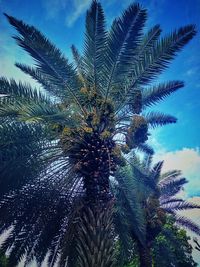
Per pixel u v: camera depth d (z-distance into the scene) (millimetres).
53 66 10438
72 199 12570
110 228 9188
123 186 13172
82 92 10961
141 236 13125
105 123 10898
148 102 12672
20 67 12641
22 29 9742
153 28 11734
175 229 26984
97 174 10141
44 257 13055
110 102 10938
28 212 12211
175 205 22719
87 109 11391
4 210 11672
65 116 9867
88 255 8688
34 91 10867
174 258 22828
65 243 12008
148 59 11047
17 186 11133
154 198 19250
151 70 11078
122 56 10812
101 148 10555
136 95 11555
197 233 22688
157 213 18984
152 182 13461
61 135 10742
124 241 13273
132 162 13602
